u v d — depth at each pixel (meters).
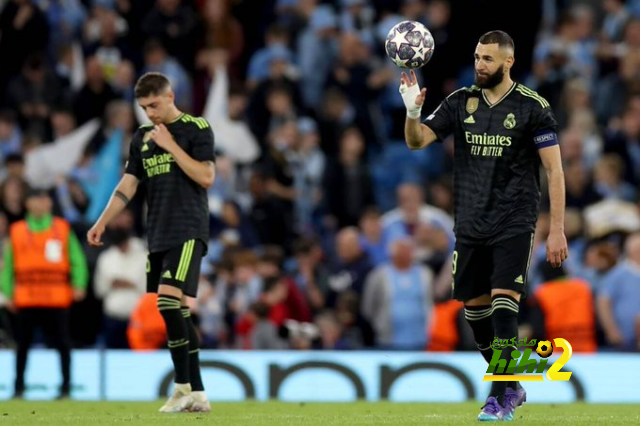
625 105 68.00
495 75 26.62
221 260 51.00
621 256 56.84
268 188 59.47
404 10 70.25
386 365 45.50
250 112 63.22
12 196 53.94
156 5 66.12
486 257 27.00
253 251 51.78
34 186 56.00
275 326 48.72
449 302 48.72
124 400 42.31
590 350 47.44
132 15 66.38
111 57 63.81
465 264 27.09
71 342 48.84
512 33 71.31
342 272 53.06
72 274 44.56
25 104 61.09
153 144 30.42
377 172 63.75
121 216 51.12
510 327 26.11
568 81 66.56
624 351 48.81
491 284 26.77
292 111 63.62
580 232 56.62
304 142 61.41
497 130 26.61
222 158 57.91
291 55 67.00
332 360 45.38
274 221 58.62
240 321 48.84
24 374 43.94
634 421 27.11
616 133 64.38
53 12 65.75
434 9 69.38
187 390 30.45
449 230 57.72
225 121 60.38
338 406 36.88
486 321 28.02
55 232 44.03
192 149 30.34
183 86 63.88
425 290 51.28
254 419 27.56
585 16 70.81
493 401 25.91
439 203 60.03
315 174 61.12
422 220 57.22
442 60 69.00
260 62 66.75
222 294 50.44
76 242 44.75
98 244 30.73
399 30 27.45
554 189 26.22
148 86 30.14
